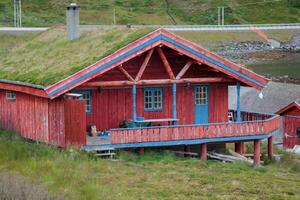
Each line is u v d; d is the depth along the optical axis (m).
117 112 32.25
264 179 26.56
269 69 92.12
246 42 131.62
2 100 34.22
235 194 23.48
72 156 27.22
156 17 157.12
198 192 23.55
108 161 28.17
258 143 32.16
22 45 39.38
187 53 31.14
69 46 34.12
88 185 22.73
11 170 24.34
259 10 169.25
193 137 30.75
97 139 30.53
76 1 152.50
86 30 35.38
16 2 138.25
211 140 31.12
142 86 32.38
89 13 148.75
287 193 24.03
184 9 164.50
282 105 52.97
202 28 133.88
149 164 28.36
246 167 29.22
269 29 139.25
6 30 108.88
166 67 31.48
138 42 29.86
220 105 34.06
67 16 35.03
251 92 55.94
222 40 131.50
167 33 30.45
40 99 30.66
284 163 32.41
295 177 27.86
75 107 28.84
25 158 26.31
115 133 29.33
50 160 26.20
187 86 33.28
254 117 35.84
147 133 29.92
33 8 141.25
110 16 149.12
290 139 41.84
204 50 31.47
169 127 30.27
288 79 76.62
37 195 19.23
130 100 32.47
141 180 25.06
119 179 25.03
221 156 31.50
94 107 31.81
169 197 22.73
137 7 160.88
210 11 164.50
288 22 165.38
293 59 110.94
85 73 29.08
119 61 29.66
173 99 32.03
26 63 34.72
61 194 20.45
